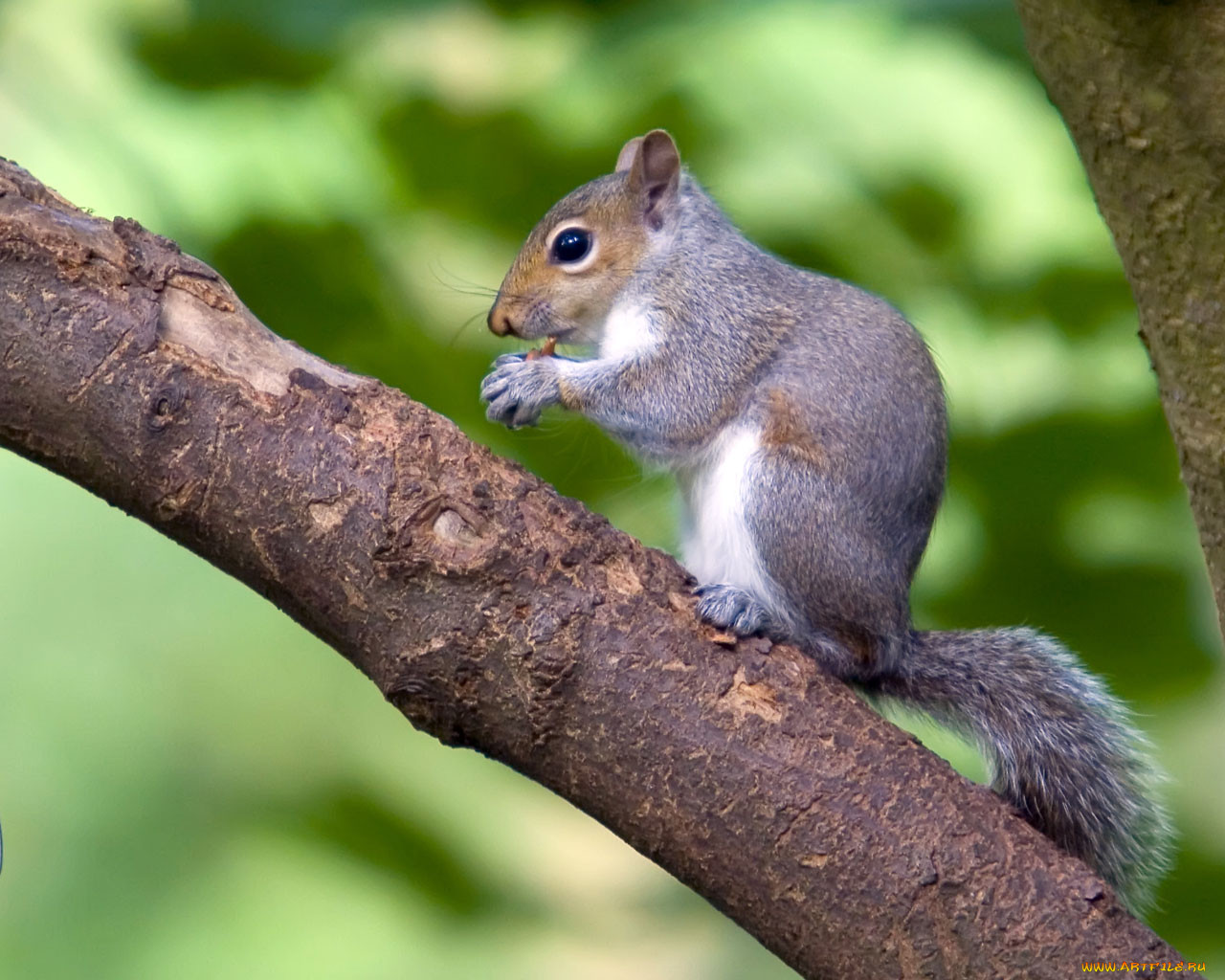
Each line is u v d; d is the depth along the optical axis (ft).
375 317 35.35
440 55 36.19
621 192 33.76
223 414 21.30
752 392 30.94
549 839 38.65
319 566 21.26
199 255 34.63
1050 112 38.09
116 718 40.60
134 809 39.27
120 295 21.40
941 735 29.55
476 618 21.12
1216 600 21.49
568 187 36.27
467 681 21.22
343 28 34.30
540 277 33.83
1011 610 36.42
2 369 21.04
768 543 28.94
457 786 38.91
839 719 21.49
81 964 37.47
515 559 21.30
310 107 36.24
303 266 34.42
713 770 21.03
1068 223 36.88
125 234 21.86
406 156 35.42
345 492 21.21
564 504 22.12
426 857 34.06
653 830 21.25
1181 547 35.76
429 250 37.01
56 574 42.65
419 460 21.58
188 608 43.04
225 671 42.01
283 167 35.55
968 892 20.67
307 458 21.30
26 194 21.63
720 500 30.22
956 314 35.81
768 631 23.49
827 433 29.40
